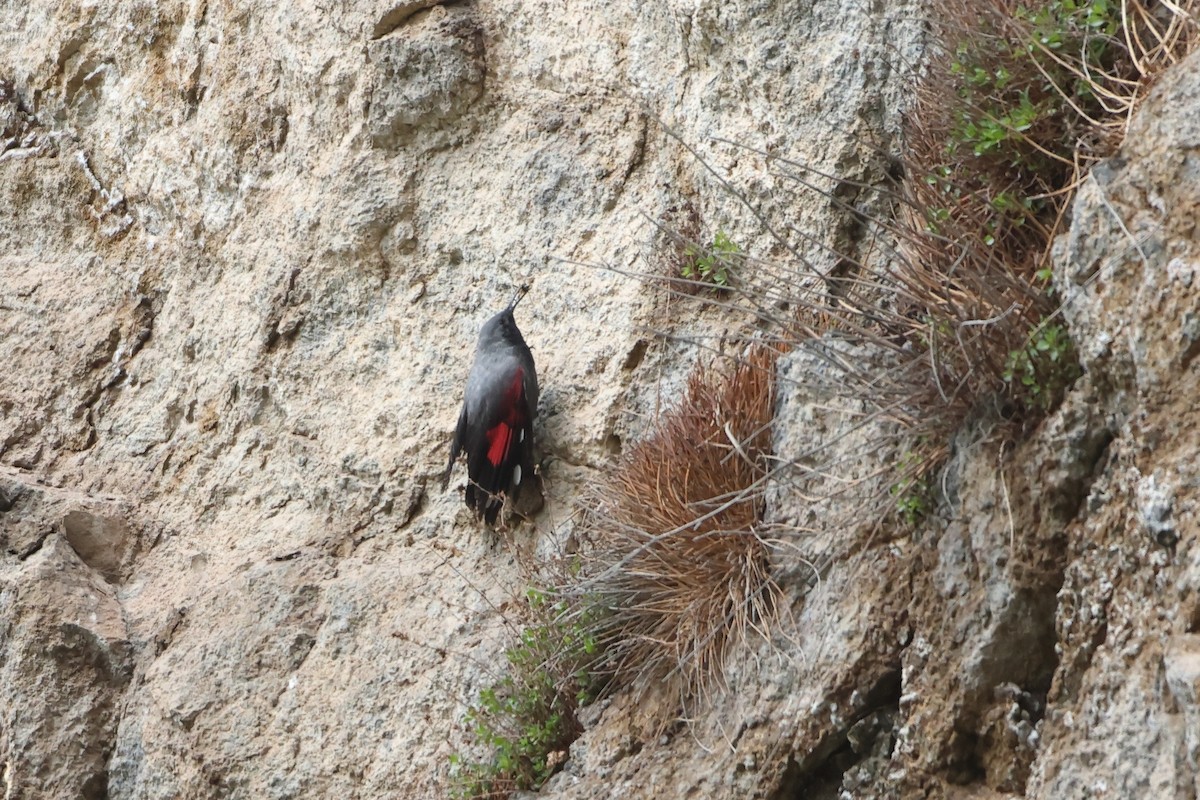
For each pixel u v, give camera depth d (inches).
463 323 581.0
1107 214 330.3
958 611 357.7
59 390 692.1
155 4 729.0
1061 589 339.3
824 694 379.2
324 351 610.5
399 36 606.9
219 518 619.5
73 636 597.3
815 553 399.9
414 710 515.8
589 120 576.1
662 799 406.6
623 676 459.5
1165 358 312.8
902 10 487.5
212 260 677.3
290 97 657.0
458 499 554.6
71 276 726.5
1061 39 366.9
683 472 435.8
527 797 457.4
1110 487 328.8
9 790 580.1
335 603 555.8
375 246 606.9
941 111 419.2
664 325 522.9
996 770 347.9
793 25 509.0
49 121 766.5
